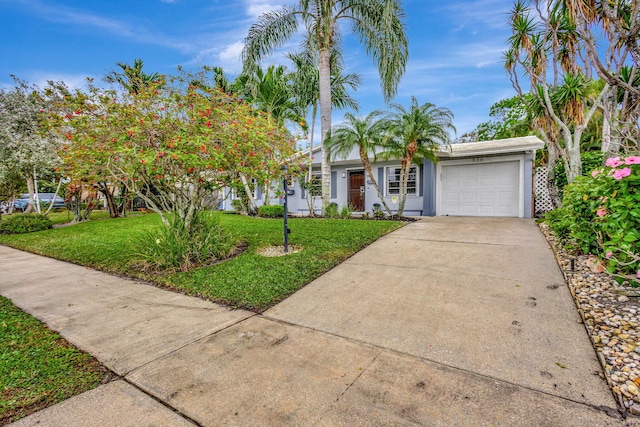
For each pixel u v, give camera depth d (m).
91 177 5.85
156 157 4.74
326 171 11.46
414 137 9.48
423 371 2.47
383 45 10.12
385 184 13.02
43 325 3.51
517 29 7.76
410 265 5.13
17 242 9.22
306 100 14.13
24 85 11.82
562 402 2.07
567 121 8.23
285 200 6.34
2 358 2.79
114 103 5.02
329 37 10.89
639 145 4.47
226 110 5.82
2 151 11.19
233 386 2.37
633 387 2.15
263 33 10.70
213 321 3.53
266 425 1.98
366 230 7.85
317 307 3.79
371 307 3.71
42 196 24.09
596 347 2.64
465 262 5.10
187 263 5.51
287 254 6.07
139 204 18.83
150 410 2.14
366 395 2.22
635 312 3.09
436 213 12.03
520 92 8.30
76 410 2.14
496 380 2.32
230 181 6.17
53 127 5.47
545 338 2.83
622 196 3.46
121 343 3.07
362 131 10.05
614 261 3.33
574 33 7.35
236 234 7.47
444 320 3.28
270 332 3.23
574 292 3.71
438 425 1.93
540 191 10.84
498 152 10.38
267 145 5.84
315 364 2.62
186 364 2.68
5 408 2.16
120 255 6.65
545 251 5.47
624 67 5.42
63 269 6.12
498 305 3.53
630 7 4.96
